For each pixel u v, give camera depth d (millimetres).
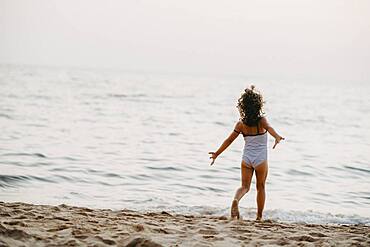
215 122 25938
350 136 22312
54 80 83062
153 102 40562
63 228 5016
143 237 4586
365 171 12992
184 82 119875
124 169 11445
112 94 49875
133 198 8578
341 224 7246
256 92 6344
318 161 14289
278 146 17438
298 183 10938
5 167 10758
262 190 6410
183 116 28938
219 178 10992
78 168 11195
